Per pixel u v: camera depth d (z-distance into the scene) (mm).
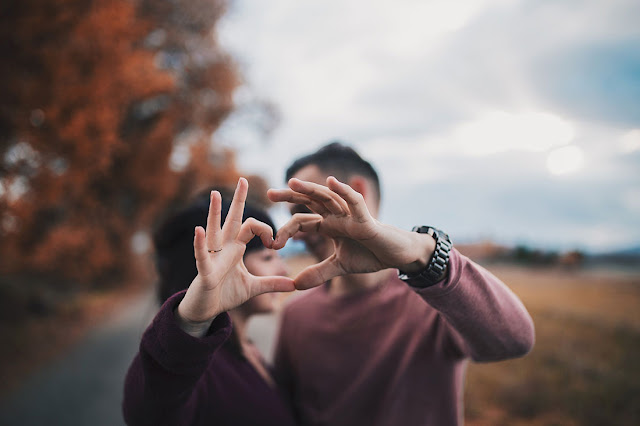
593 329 8094
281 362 1872
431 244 1104
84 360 8188
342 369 1611
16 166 6742
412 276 1129
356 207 945
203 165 24031
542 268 21281
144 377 1006
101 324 13516
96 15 7109
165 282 1544
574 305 11383
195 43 20047
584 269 22656
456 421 1532
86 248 12266
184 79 20141
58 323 12352
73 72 6938
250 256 1500
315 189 959
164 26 19000
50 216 10328
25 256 8117
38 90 6488
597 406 4496
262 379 1531
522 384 4910
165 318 947
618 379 5082
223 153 25797
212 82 20672
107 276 25109
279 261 1574
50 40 6664
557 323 8734
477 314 1155
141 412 1046
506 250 21641
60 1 6320
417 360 1525
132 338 10797
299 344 1734
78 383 6578
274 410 1455
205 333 1006
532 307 11008
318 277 1047
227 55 21141
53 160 7070
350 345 1618
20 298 12438
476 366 6039
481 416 4461
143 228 22641
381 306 1613
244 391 1396
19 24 6109
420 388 1514
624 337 7340
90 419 5035
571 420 4320
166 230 1504
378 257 1047
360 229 978
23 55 6414
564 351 6246
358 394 1566
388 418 1508
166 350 945
